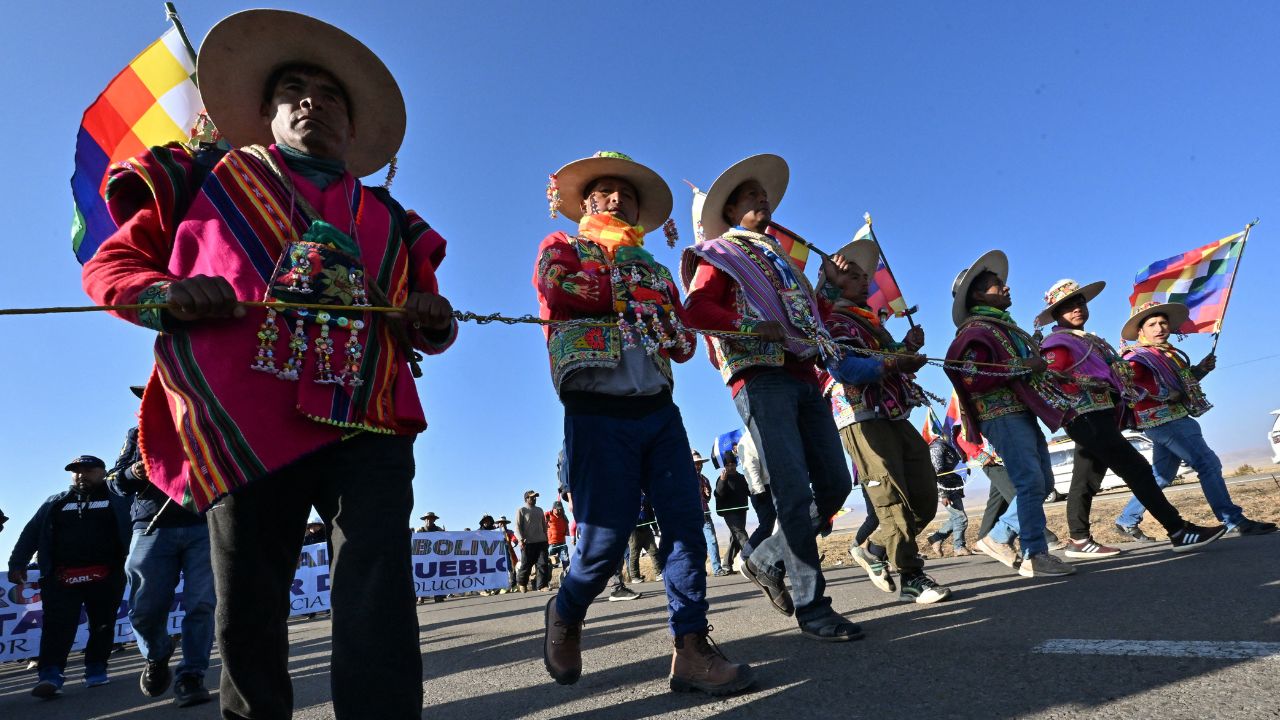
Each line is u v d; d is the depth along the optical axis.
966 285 5.05
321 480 1.73
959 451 9.98
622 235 3.04
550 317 2.79
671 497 2.66
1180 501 11.67
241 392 1.59
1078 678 2.07
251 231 1.75
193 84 3.80
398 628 1.57
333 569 1.63
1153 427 6.23
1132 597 3.32
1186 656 2.16
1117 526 7.24
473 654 4.30
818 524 3.55
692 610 2.53
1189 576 3.77
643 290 2.84
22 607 8.45
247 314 1.65
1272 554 4.23
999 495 5.41
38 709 4.42
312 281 1.71
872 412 4.05
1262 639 2.28
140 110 3.65
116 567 5.49
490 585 14.97
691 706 2.34
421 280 2.05
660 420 2.72
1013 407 4.68
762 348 3.30
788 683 2.45
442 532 14.54
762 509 5.58
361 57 2.25
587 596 2.63
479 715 2.56
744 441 5.66
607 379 2.66
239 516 1.62
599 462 2.61
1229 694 1.79
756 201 4.20
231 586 1.62
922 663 2.48
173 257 1.71
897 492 4.07
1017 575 4.90
